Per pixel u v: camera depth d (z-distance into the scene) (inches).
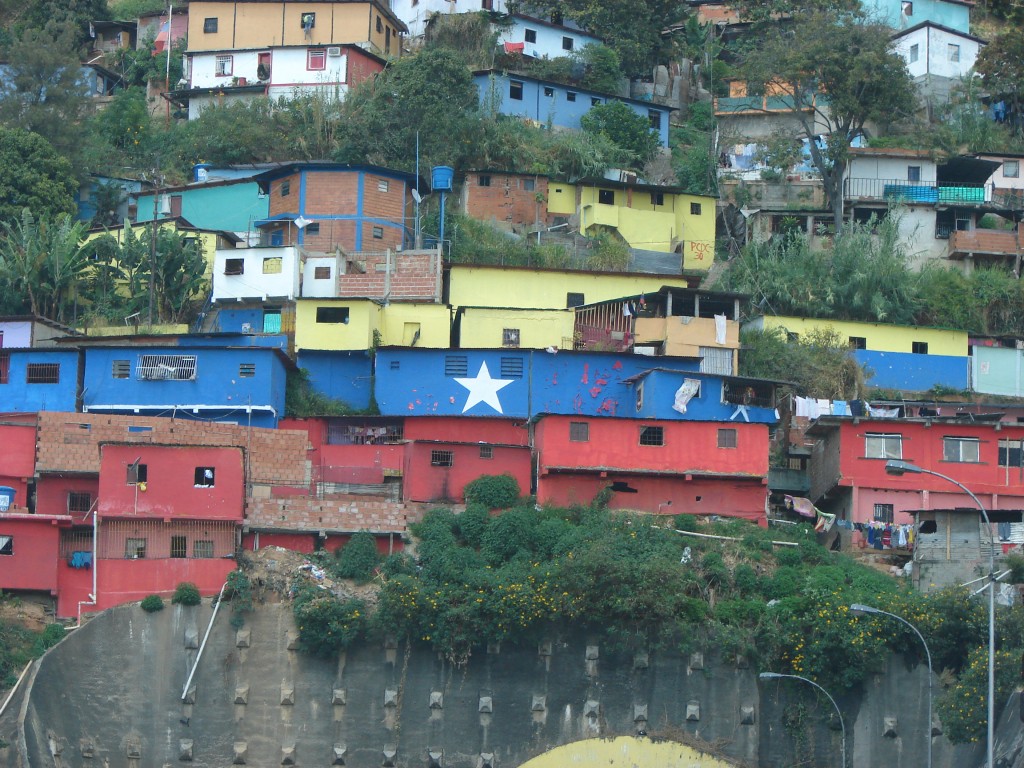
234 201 5403.5
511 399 4367.6
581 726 3496.6
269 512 3762.3
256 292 4753.9
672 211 5477.4
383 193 5162.4
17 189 5305.1
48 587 3631.9
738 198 5718.5
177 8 6845.5
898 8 6658.5
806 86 5629.9
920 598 3489.2
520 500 3986.2
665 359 4451.3
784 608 3550.7
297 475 4015.8
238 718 3481.8
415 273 4773.6
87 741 3417.8
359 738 3476.9
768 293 5054.1
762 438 4089.6
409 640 3526.1
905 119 6136.8
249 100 6023.6
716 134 5969.5
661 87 6432.1
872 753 3447.3
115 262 5054.1
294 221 5073.8
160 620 3538.4
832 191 5541.3
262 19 6205.7
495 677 3518.7
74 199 5506.9
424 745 3476.9
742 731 3491.6
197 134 5871.1
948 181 5757.9
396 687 3503.9
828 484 4239.7
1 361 4345.5
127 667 3494.1
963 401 4837.6
